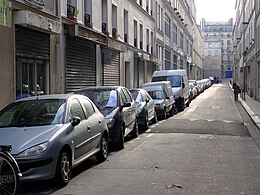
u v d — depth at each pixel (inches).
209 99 1599.4
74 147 315.3
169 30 1983.3
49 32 625.3
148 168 356.8
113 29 1042.1
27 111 331.3
